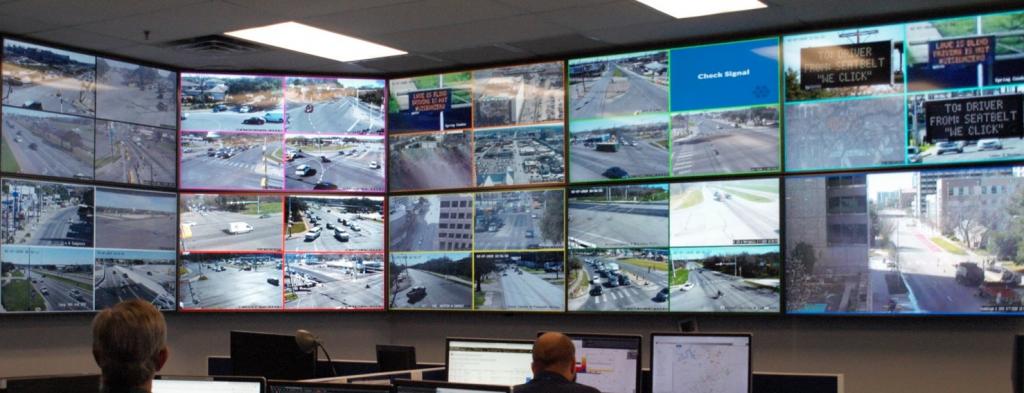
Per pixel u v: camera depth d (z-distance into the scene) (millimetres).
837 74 6602
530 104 7562
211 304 7699
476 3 6090
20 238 6680
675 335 4742
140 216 7426
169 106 7695
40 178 6809
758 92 6816
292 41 7016
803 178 6672
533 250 7480
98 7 6129
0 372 6625
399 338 8055
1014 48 6188
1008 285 6148
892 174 6449
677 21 6570
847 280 6531
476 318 7773
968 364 6301
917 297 6359
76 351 7059
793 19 6543
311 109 7980
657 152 7113
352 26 6605
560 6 6180
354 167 8008
